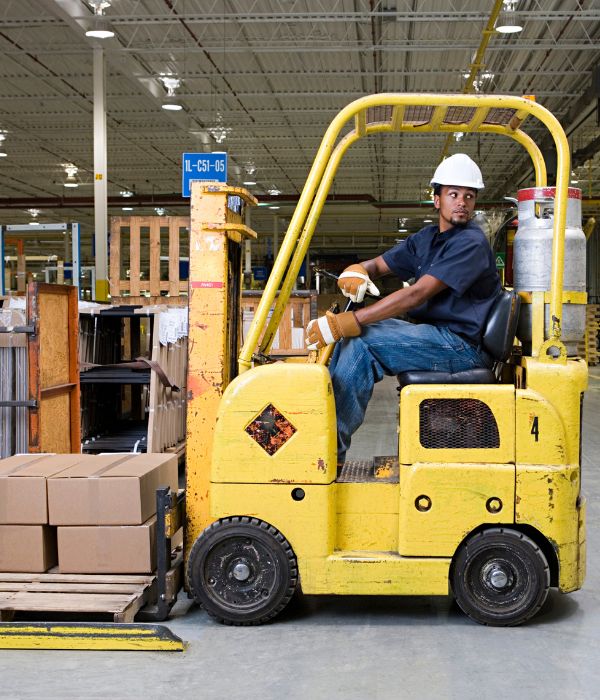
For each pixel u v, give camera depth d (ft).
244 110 55.67
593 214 84.33
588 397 45.62
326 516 11.34
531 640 10.97
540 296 11.51
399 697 9.24
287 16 37.32
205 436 12.15
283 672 9.95
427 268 12.40
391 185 84.84
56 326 18.21
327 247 126.21
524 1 37.04
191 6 37.47
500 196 85.97
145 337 29.30
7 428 17.69
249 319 29.58
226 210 12.10
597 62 45.06
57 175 80.38
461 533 11.25
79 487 11.96
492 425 11.25
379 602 12.65
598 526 17.22
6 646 10.80
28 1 36.35
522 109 11.44
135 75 44.42
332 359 12.40
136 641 10.66
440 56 44.04
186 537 12.26
